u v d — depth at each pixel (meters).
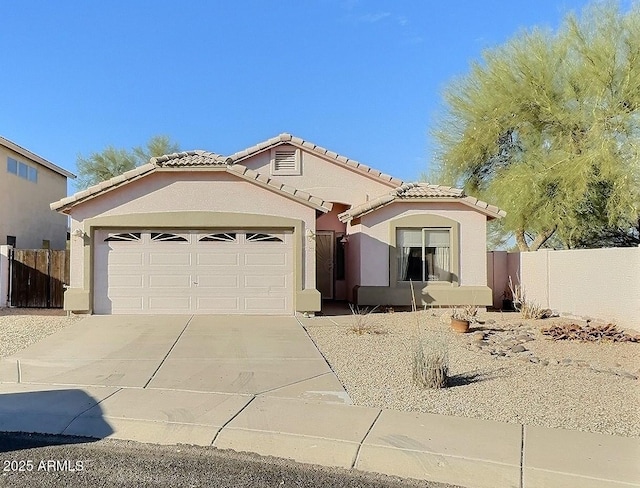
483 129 22.34
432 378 8.04
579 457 5.48
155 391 7.89
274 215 15.81
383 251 17.81
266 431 6.27
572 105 20.91
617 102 19.31
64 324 13.95
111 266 15.65
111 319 14.80
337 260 21.30
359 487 4.98
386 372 9.03
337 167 21.50
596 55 19.53
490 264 19.81
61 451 5.80
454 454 5.57
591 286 14.82
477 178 24.00
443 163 24.05
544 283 17.28
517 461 5.38
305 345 11.35
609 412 6.88
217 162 15.49
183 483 5.03
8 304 17.55
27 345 11.29
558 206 20.22
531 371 8.97
